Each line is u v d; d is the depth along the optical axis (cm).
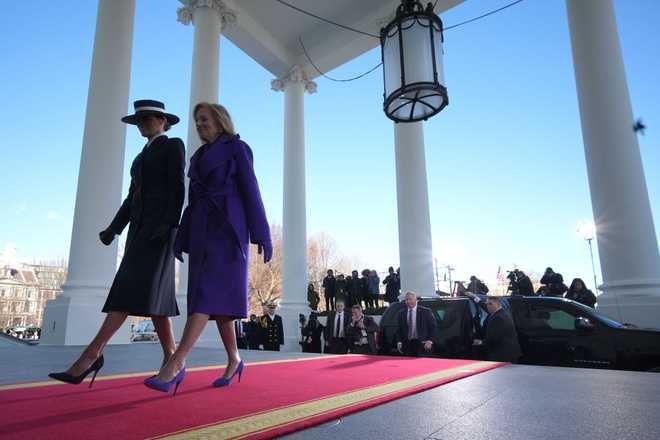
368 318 932
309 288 1969
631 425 207
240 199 298
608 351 645
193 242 284
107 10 1082
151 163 303
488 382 355
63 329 853
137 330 2809
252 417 204
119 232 325
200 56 1305
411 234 1427
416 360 557
